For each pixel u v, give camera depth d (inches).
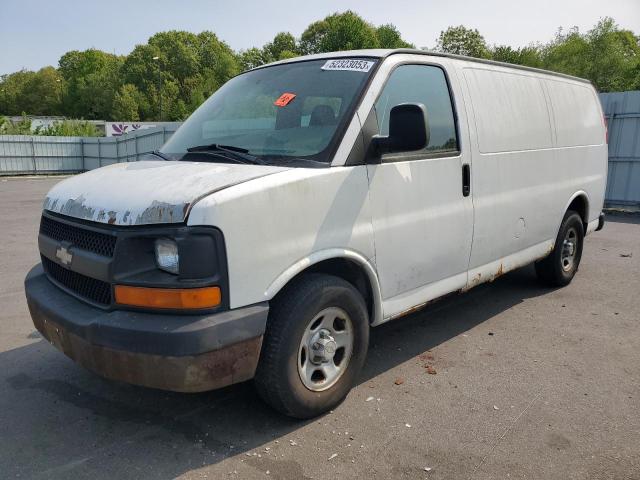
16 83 3959.2
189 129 158.6
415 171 146.6
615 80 1814.7
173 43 3567.9
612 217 464.4
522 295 232.5
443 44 2682.1
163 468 113.4
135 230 107.7
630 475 110.7
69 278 126.7
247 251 110.3
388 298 144.4
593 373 157.2
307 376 126.8
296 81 150.3
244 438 124.0
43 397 143.8
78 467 114.0
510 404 139.1
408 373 157.1
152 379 105.6
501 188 180.7
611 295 233.1
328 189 125.0
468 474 111.0
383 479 109.7
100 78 3627.0
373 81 139.1
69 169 1221.1
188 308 105.3
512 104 189.3
